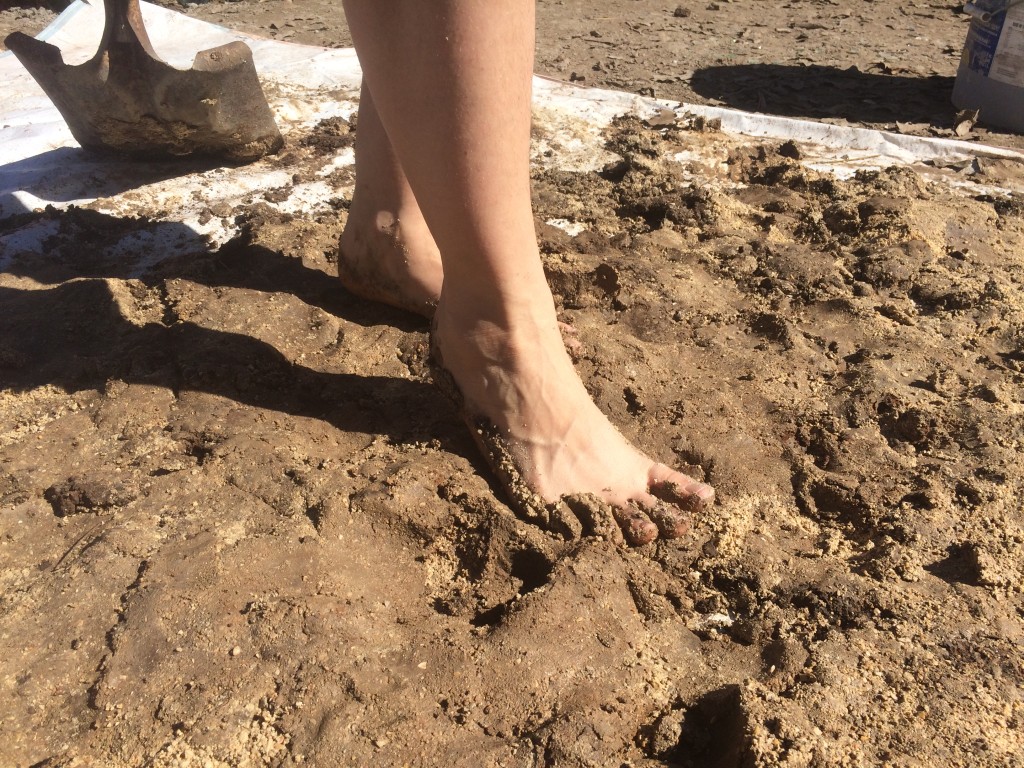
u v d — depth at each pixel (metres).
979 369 0.79
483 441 0.65
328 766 0.46
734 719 0.49
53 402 0.73
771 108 1.52
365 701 0.49
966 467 0.67
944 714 0.49
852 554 0.61
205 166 1.20
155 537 0.59
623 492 0.63
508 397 0.63
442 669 0.51
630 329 0.84
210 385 0.74
